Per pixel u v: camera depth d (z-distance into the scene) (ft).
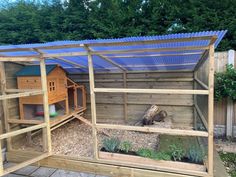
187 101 15.10
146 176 9.27
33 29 19.21
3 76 11.12
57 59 12.02
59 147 12.12
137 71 15.83
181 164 8.95
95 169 10.03
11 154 11.48
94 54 9.48
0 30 19.85
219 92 13.41
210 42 7.59
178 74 15.12
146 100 16.03
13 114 12.03
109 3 17.34
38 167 10.81
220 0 14.40
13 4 21.56
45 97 10.77
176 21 15.74
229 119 13.97
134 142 12.58
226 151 12.22
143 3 16.48
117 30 16.58
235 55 13.47
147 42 7.91
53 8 19.22
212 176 8.33
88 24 17.69
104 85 16.80
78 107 15.84
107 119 17.25
